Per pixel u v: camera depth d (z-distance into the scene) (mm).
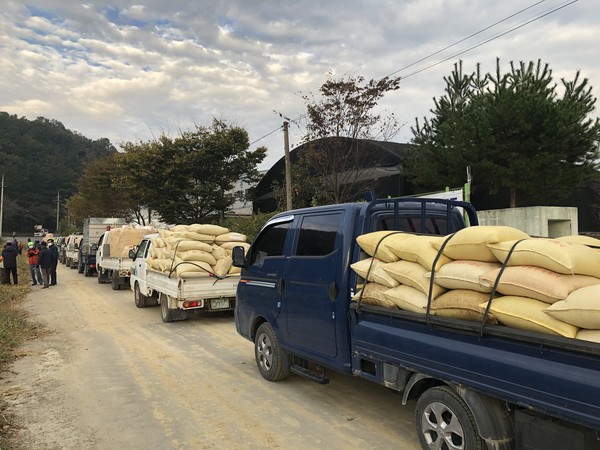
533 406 2645
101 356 7266
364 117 18547
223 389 5609
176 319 10023
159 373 6320
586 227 19297
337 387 5641
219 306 9703
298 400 5199
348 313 4367
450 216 5203
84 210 44375
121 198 38094
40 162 105000
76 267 29906
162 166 28000
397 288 3793
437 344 3326
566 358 2537
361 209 4547
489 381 2912
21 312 11453
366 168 20938
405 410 4883
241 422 4602
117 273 16391
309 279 4891
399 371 3754
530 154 14906
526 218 13414
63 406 5094
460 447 3242
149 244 12086
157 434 4355
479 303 3094
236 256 6297
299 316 5051
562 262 2762
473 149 14844
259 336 5992
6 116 112312
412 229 4824
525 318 2770
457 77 17547
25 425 4586
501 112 14320
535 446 2779
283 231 5641
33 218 98625
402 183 19766
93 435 4348
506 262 3055
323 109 18672
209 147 27594
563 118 13953
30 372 6395
